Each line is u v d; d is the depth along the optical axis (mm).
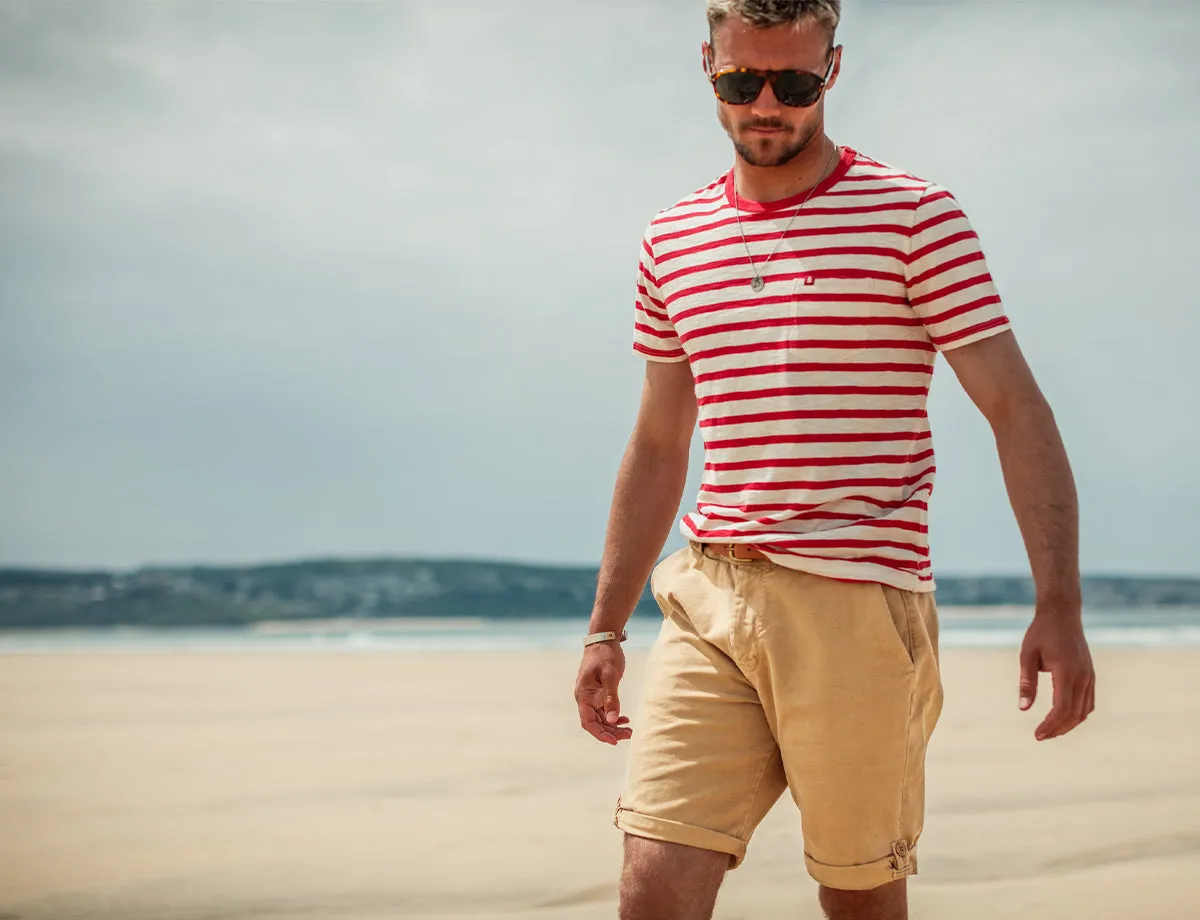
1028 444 2160
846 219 2264
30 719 7781
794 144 2271
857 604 2213
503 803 4863
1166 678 11203
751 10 2201
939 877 3689
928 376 2311
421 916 3311
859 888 2258
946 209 2234
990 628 30750
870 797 2234
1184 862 3830
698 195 2502
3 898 3473
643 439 2637
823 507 2248
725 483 2340
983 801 4812
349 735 6914
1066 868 3785
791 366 2258
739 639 2271
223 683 10836
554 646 23031
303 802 4895
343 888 3576
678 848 2227
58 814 4652
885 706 2213
